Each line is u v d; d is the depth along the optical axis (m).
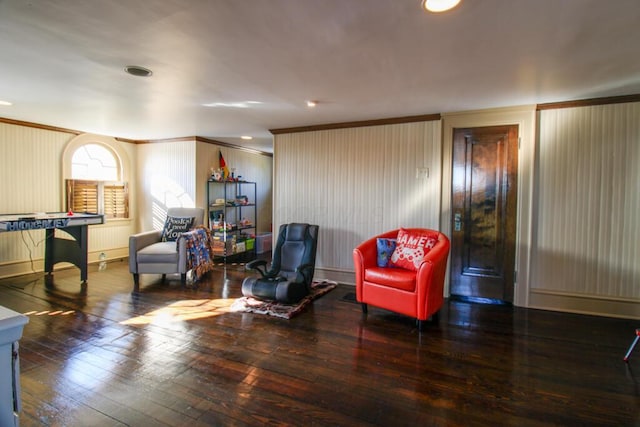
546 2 1.55
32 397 1.87
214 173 5.63
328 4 1.56
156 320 2.99
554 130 3.32
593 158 3.21
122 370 2.16
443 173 3.75
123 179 5.66
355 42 1.98
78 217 4.01
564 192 3.31
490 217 3.60
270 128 4.66
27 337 2.62
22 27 1.80
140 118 4.06
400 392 1.96
